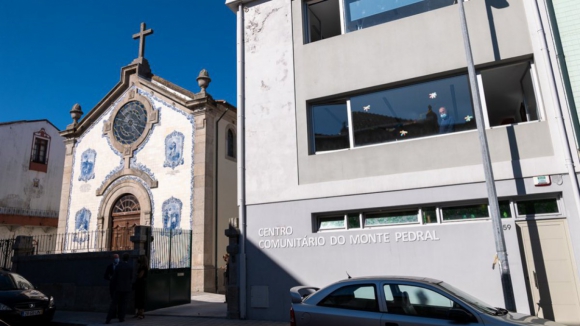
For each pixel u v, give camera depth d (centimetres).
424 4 1011
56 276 1356
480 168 852
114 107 2036
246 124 1130
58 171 2862
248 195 1084
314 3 1146
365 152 974
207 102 1781
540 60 857
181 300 1356
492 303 796
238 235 1069
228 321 1008
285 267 1002
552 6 877
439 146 905
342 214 984
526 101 912
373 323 556
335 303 600
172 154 1816
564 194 791
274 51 1141
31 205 2648
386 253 904
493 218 778
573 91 828
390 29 1007
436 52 948
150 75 2066
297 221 1012
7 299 1009
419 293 561
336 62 1052
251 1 1210
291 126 1071
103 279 1280
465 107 914
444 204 884
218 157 1827
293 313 617
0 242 1691
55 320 1120
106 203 1917
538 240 802
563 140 802
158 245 1372
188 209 1716
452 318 521
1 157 2516
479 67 912
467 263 830
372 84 999
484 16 920
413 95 972
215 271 1686
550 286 778
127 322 1074
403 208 922
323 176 1008
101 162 1992
